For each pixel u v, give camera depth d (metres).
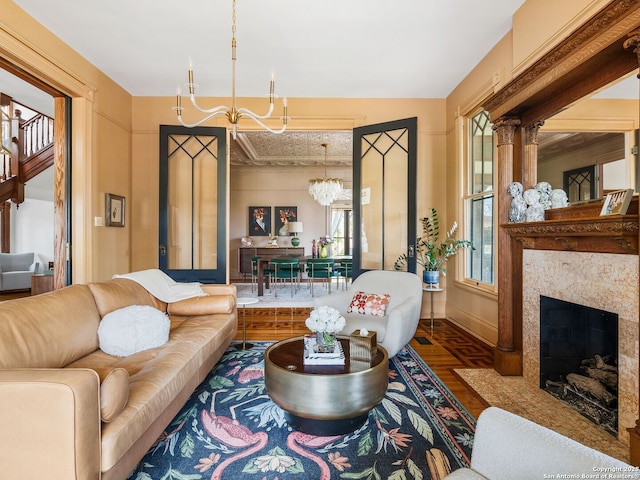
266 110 4.60
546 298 2.44
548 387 2.43
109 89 3.99
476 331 3.84
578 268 2.14
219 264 4.47
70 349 1.85
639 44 1.59
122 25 2.99
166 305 3.06
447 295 4.64
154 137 4.56
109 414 1.28
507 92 2.63
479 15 2.89
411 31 3.10
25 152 6.44
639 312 1.58
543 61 2.21
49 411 1.12
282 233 8.82
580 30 1.89
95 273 3.71
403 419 2.08
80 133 3.50
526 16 2.72
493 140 3.58
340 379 1.77
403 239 4.21
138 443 1.48
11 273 6.24
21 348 1.54
